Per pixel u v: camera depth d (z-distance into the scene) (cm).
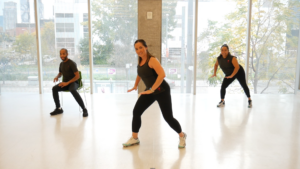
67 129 344
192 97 571
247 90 473
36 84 622
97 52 600
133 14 586
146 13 552
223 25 588
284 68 613
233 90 617
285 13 590
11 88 623
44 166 234
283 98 568
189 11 582
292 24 596
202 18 582
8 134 325
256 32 596
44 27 595
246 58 604
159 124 366
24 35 602
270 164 239
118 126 357
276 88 621
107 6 583
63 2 584
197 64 598
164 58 598
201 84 606
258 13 588
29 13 593
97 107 473
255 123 373
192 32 589
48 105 492
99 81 611
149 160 247
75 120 388
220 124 367
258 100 543
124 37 595
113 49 599
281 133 329
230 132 332
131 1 580
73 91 403
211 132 331
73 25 592
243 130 340
